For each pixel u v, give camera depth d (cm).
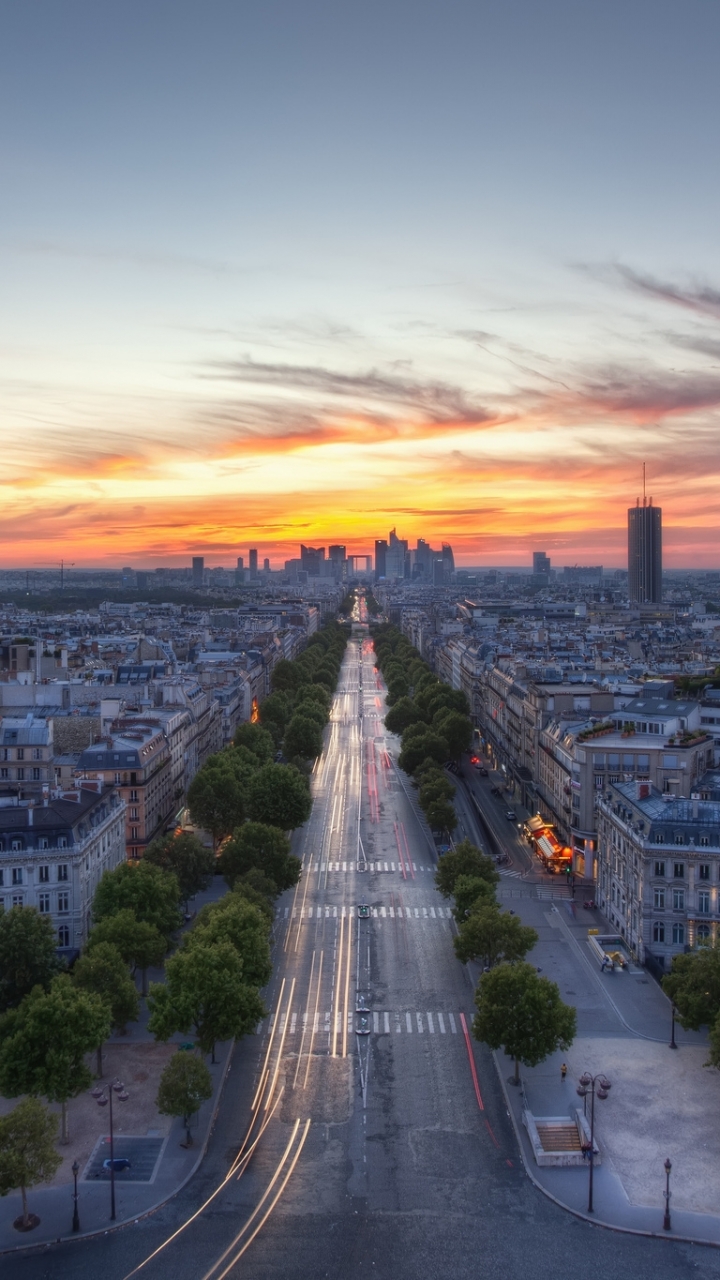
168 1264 15400
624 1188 17162
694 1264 15412
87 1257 15575
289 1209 16662
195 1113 19338
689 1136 18688
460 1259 15475
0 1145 16225
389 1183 17350
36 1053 18638
